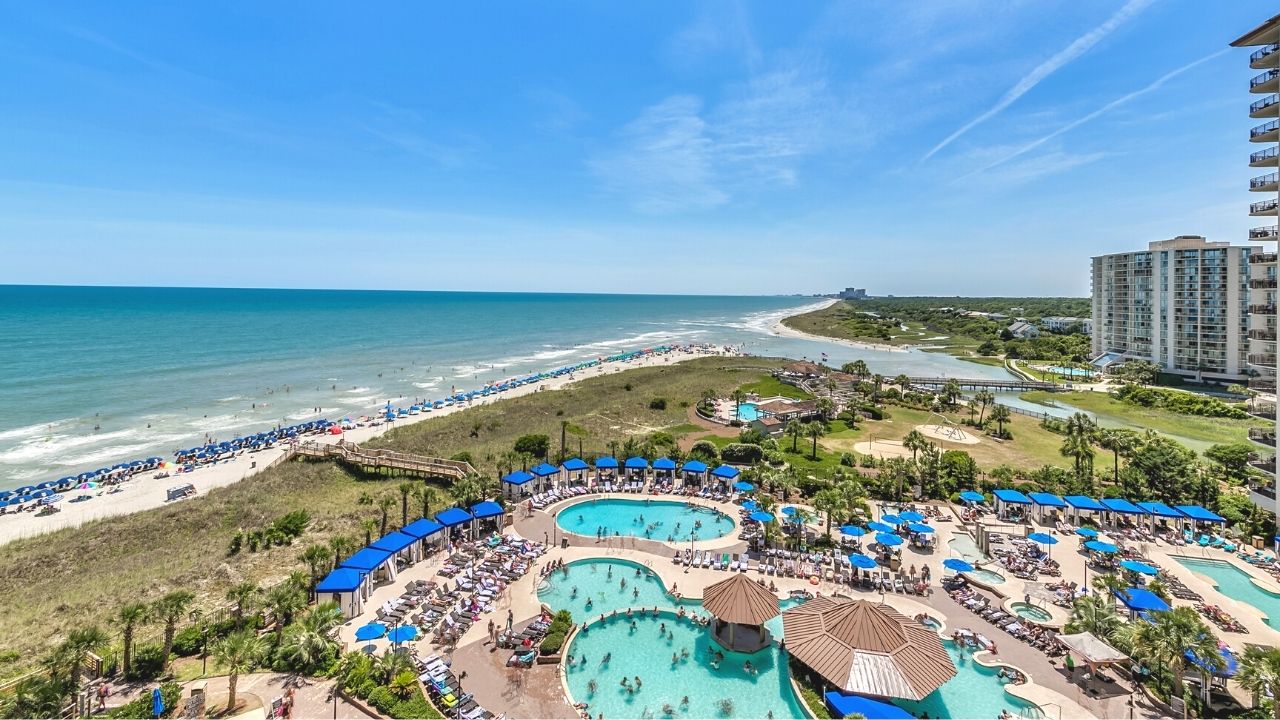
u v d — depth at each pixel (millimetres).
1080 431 58062
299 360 143500
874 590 36188
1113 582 32781
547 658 28266
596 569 39406
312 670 27062
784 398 100125
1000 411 81875
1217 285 112375
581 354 173000
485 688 26328
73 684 24234
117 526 46281
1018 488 52844
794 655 27031
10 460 66750
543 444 65875
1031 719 24531
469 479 48562
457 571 37844
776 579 37719
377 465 59906
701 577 37688
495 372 135625
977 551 41812
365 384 117062
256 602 32406
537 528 45656
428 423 81625
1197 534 44094
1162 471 51094
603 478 57344
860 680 24719
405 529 40094
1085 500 47125
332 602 30062
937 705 25828
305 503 51031
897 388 112938
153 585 36312
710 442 69188
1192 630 25250
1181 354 118562
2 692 23984
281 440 74812
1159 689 26000
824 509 42844
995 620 32156
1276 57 42188
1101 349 145750
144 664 26734
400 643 29219
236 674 24375
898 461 56062
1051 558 40594
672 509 51156
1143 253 129000
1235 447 61219
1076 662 28453
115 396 97750
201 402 96688
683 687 27391
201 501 51812
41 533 46562
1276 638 30531
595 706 25875
